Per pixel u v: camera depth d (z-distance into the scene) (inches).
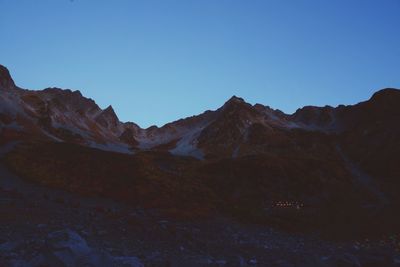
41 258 647.1
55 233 695.1
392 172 3599.9
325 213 2468.0
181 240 1245.1
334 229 2095.2
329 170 3582.7
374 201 2849.4
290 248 1455.5
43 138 5017.2
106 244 1000.2
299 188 3043.8
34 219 1230.9
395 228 2089.1
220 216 2118.6
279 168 3309.5
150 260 825.5
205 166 3494.1
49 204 1659.7
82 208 1697.8
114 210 1804.9
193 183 2866.6
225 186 2972.4
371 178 3592.5
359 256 1065.5
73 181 2438.5
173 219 1764.3
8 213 1270.9
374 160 3946.9
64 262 634.8
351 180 3489.2
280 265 1001.5
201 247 1200.8
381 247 1673.2
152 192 2373.3
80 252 662.5
